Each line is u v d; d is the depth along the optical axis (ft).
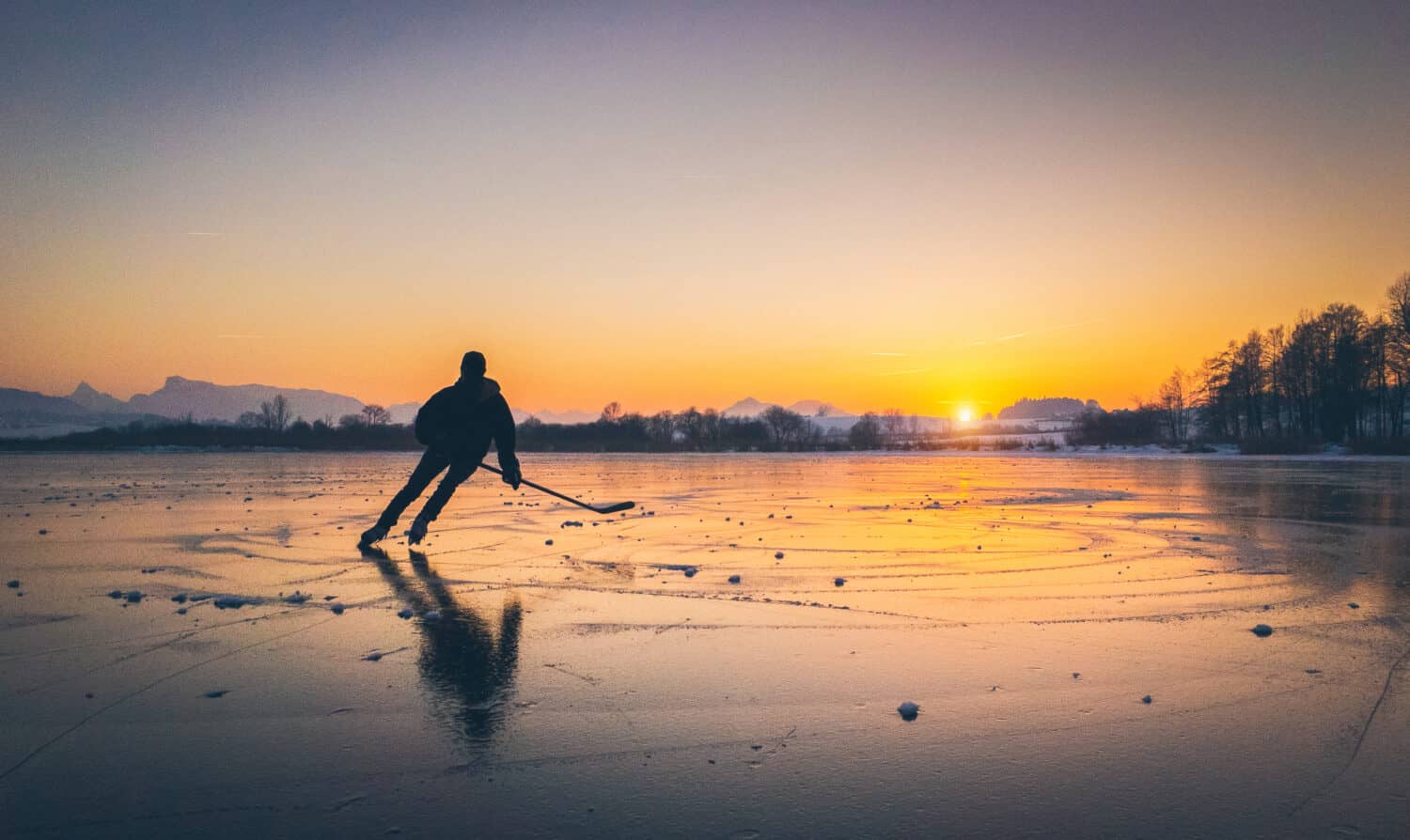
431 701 12.00
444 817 8.48
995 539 29.73
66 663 13.67
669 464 122.11
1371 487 62.80
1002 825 8.38
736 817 8.55
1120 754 10.16
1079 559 24.94
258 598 18.92
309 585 20.44
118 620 16.69
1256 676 13.28
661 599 18.90
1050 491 58.54
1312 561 24.76
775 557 25.13
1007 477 81.35
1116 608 18.08
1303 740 10.62
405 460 127.13
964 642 15.21
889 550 26.86
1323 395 222.89
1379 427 217.56
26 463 111.86
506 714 11.47
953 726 11.07
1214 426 266.36
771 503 47.50
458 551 26.48
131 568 22.94
